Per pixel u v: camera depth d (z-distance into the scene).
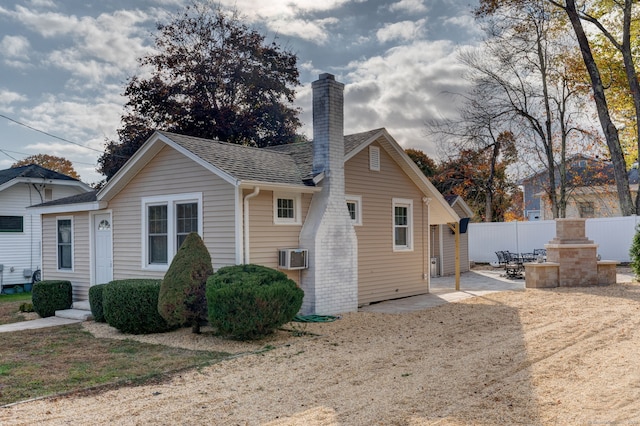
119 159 27.56
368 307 12.89
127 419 5.11
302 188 11.28
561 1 23.16
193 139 11.88
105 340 9.45
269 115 28.98
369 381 6.29
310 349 8.12
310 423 4.92
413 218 15.43
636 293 12.92
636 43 24.19
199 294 9.38
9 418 5.18
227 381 6.44
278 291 8.80
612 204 29.20
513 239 25.20
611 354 7.23
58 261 15.00
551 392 5.68
